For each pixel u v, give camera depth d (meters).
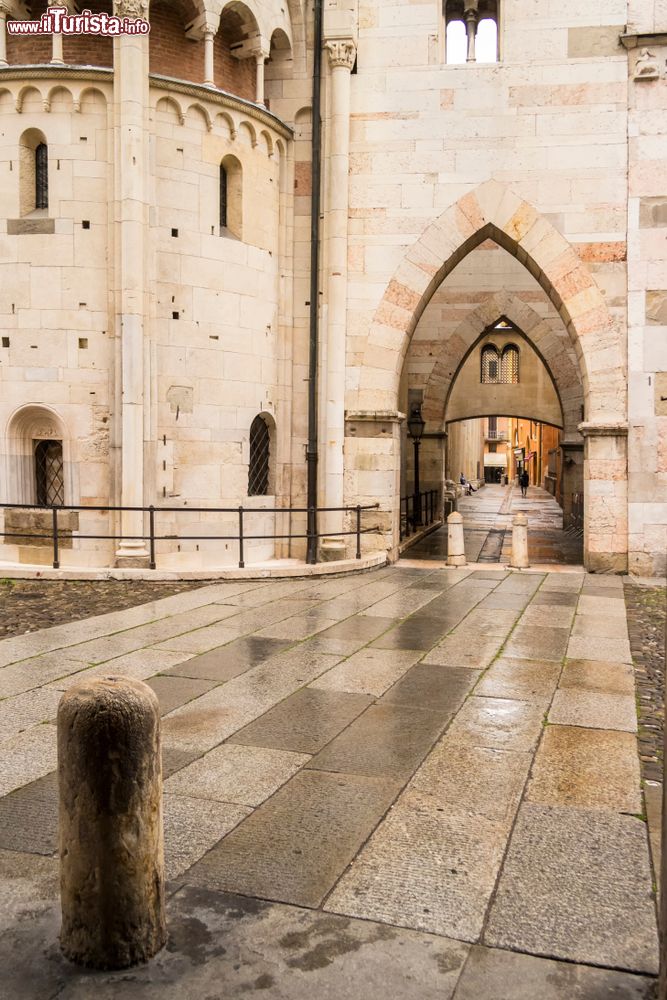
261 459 16.45
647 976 3.31
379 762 5.54
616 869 4.13
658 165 14.91
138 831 3.38
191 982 3.27
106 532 14.42
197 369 14.80
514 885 3.98
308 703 6.83
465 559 15.90
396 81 15.61
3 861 4.21
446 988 3.23
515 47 15.28
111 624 9.89
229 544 15.36
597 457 15.00
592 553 14.99
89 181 14.10
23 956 3.43
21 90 13.98
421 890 3.93
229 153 15.05
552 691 7.23
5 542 14.87
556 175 15.20
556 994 3.20
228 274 15.10
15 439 14.51
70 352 14.22
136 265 13.91
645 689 7.35
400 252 15.70
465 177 15.47
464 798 4.98
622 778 5.29
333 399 15.87
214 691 7.13
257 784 5.16
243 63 15.76
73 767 3.35
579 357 15.62
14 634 9.30
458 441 49.22
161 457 14.50
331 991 3.21
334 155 15.66
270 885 3.98
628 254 15.00
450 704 6.83
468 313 24.53
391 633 9.57
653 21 14.86
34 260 14.21
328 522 15.96
